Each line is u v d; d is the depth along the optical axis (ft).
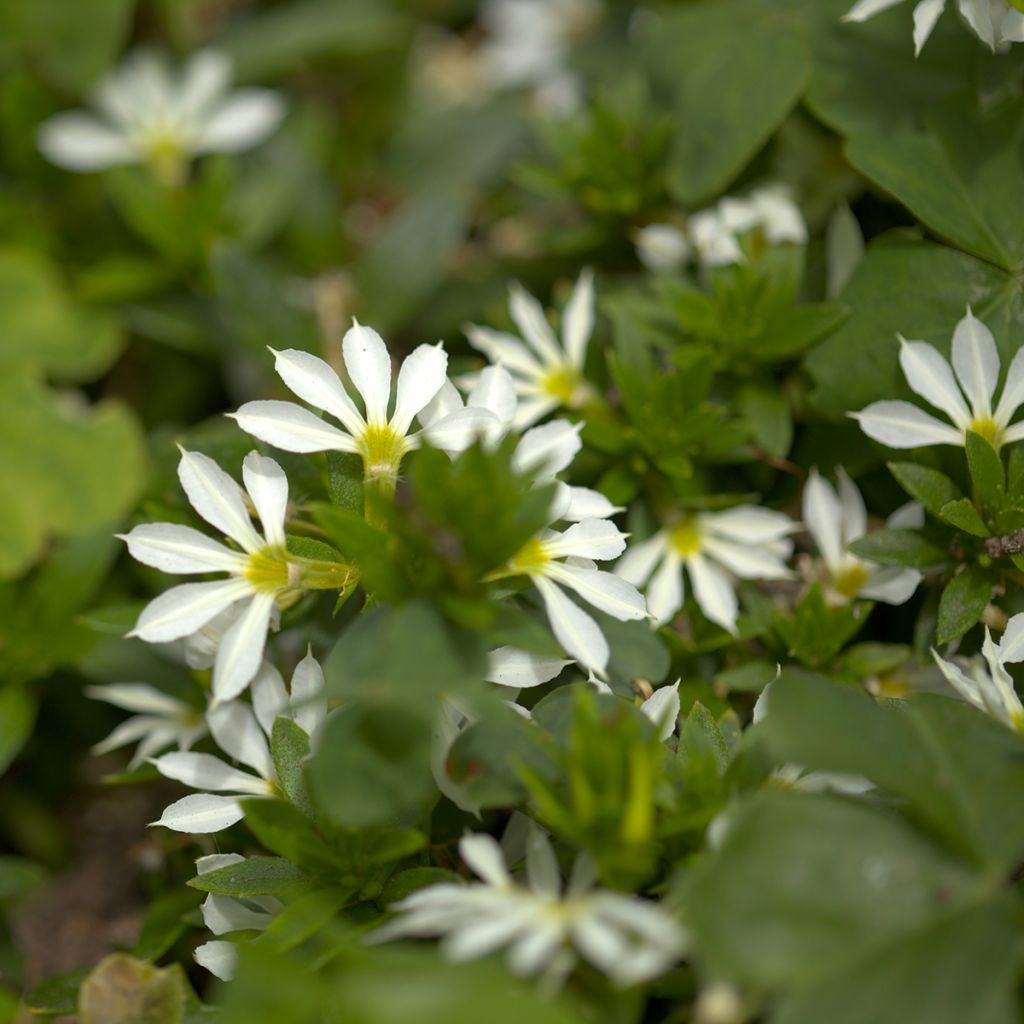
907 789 1.38
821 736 1.38
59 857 1.61
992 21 1.50
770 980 1.35
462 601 1.39
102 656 1.57
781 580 1.55
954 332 1.49
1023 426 1.47
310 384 1.43
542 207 1.72
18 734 1.56
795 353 1.54
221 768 1.46
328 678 1.38
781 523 1.52
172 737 1.52
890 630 1.54
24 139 1.73
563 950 1.38
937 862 1.37
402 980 1.36
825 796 1.39
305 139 1.76
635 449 1.52
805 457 1.54
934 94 1.56
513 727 1.41
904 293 1.52
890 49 1.57
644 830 1.37
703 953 1.35
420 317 1.69
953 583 1.47
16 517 1.64
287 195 1.72
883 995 1.34
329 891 1.43
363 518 1.43
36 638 1.57
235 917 1.45
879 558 1.48
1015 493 1.46
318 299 1.69
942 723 1.40
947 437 1.48
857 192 1.61
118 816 1.62
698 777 1.41
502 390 1.45
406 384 1.44
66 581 1.57
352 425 1.43
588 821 1.38
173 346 1.73
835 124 1.57
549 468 1.43
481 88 1.85
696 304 1.53
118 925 1.58
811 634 1.49
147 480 1.60
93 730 1.61
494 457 1.38
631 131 1.63
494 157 1.77
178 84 1.80
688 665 1.51
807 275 1.59
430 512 1.38
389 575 1.39
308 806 1.44
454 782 1.42
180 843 1.52
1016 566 1.47
